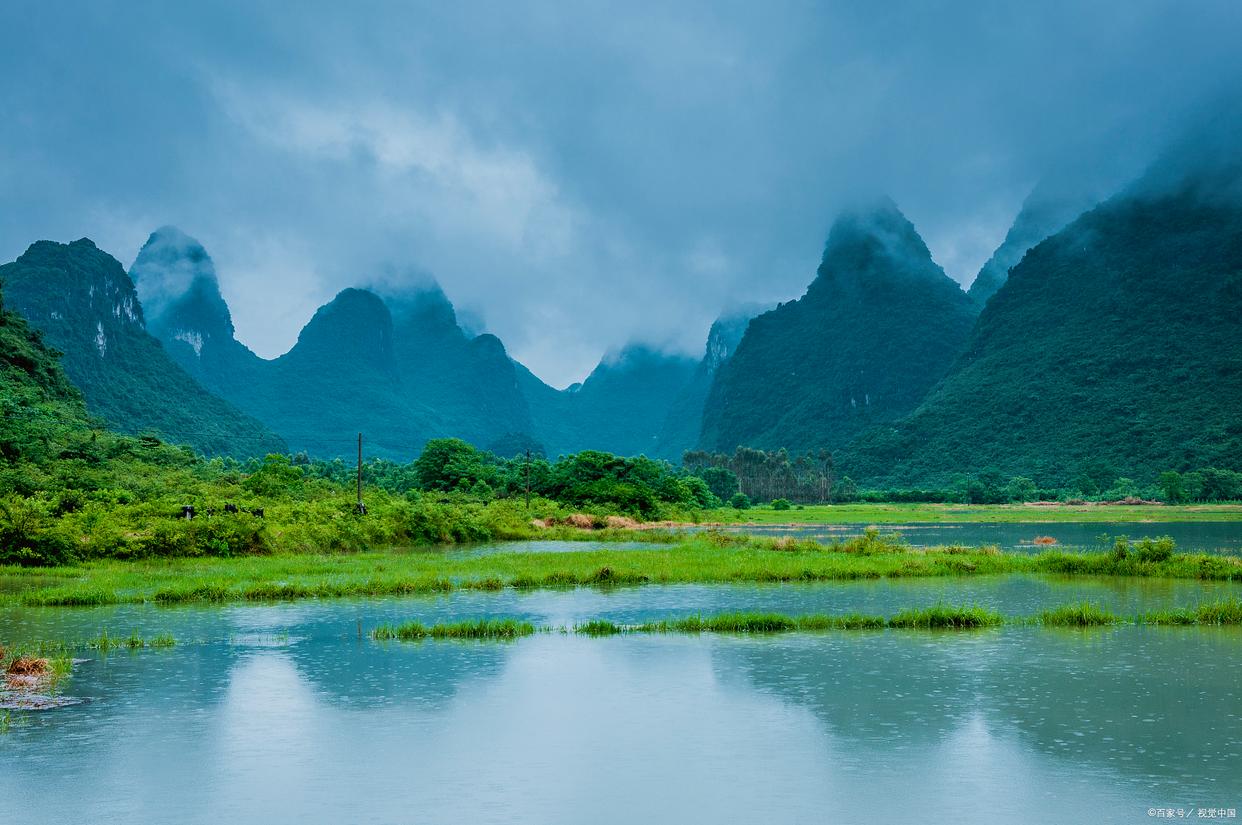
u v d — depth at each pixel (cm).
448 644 2162
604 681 1803
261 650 2092
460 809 1173
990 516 9969
